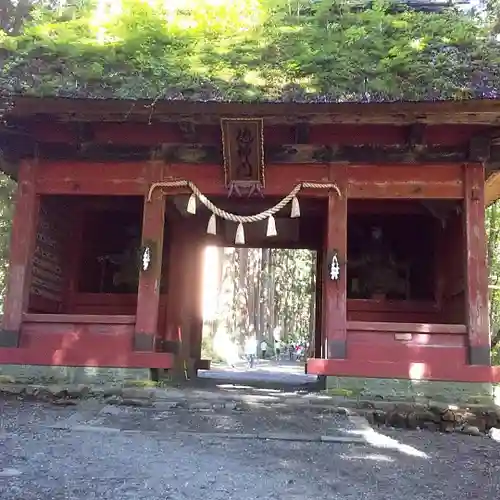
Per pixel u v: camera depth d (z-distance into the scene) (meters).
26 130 11.06
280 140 11.06
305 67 10.31
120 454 6.45
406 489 5.69
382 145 10.94
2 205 17.61
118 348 10.50
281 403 9.31
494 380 9.87
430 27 11.52
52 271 13.01
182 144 11.21
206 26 12.22
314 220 15.13
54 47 10.89
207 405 9.14
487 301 10.23
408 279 14.14
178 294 13.91
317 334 15.07
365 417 9.14
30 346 10.58
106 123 10.99
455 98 9.19
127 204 13.94
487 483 6.12
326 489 5.51
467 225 10.55
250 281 39.31
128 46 11.01
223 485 5.44
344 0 13.16
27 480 5.30
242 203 12.73
